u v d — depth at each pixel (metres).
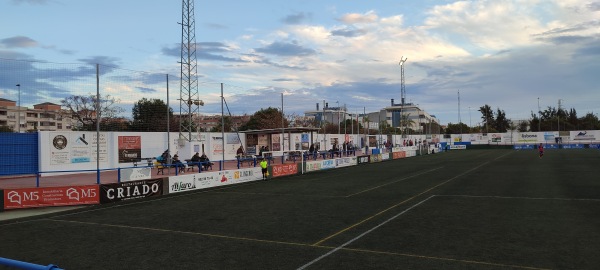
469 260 7.88
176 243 9.78
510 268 7.37
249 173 25.75
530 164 34.75
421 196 17.30
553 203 14.70
